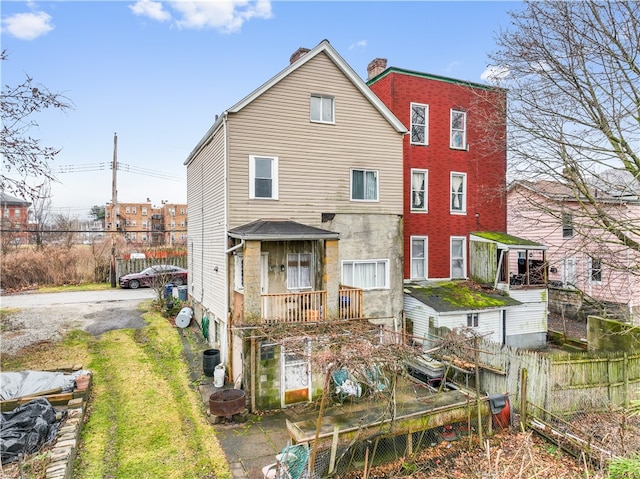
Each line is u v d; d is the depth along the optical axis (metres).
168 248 35.59
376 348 7.60
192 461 7.80
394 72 17.17
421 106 17.83
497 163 19.34
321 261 12.48
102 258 30.55
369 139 14.26
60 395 9.67
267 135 12.61
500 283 16.94
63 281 28.86
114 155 27.28
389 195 14.59
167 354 13.87
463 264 18.83
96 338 15.34
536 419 9.42
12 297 23.38
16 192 8.23
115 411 9.73
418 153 17.70
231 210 12.14
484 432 9.25
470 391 10.24
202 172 16.31
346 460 7.70
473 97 17.94
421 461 8.10
